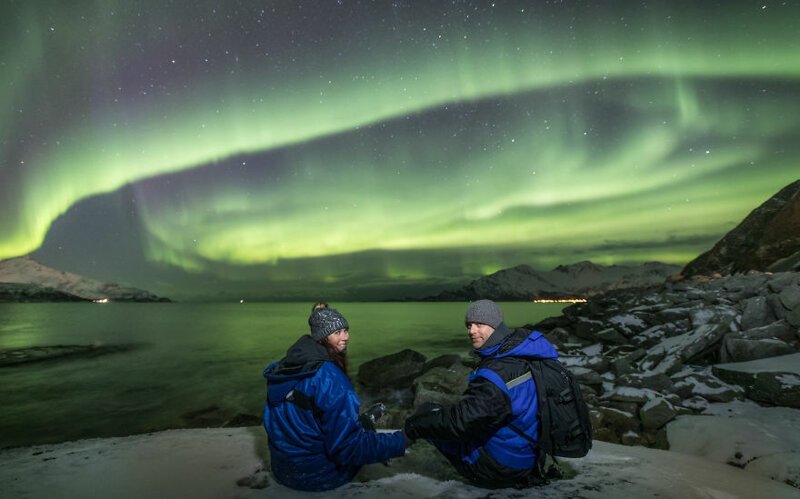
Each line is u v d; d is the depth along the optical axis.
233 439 4.18
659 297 11.40
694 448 4.48
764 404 5.43
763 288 9.43
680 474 3.25
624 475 3.17
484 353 2.69
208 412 11.98
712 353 7.61
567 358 8.76
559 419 2.51
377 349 26.05
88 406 12.91
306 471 2.76
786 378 5.32
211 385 15.95
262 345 31.33
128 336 40.69
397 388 12.09
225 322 68.44
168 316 95.44
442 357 12.59
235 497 2.83
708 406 5.53
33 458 3.72
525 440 2.62
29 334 43.88
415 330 43.62
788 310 7.42
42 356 24.47
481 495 2.79
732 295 9.91
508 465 2.66
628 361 7.70
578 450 2.57
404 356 13.38
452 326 50.91
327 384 2.58
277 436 2.75
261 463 3.45
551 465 3.07
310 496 2.81
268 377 2.70
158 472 3.31
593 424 5.62
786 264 11.96
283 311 139.12
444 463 3.34
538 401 2.52
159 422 11.09
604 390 6.54
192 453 3.75
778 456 3.77
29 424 10.99
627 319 10.12
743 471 3.53
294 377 2.62
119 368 20.36
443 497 2.76
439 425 2.57
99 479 3.20
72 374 18.75
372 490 2.87
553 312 80.62
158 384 16.31
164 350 27.88
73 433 10.21
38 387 16.00
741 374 5.82
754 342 6.79
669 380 6.13
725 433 4.41
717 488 3.00
